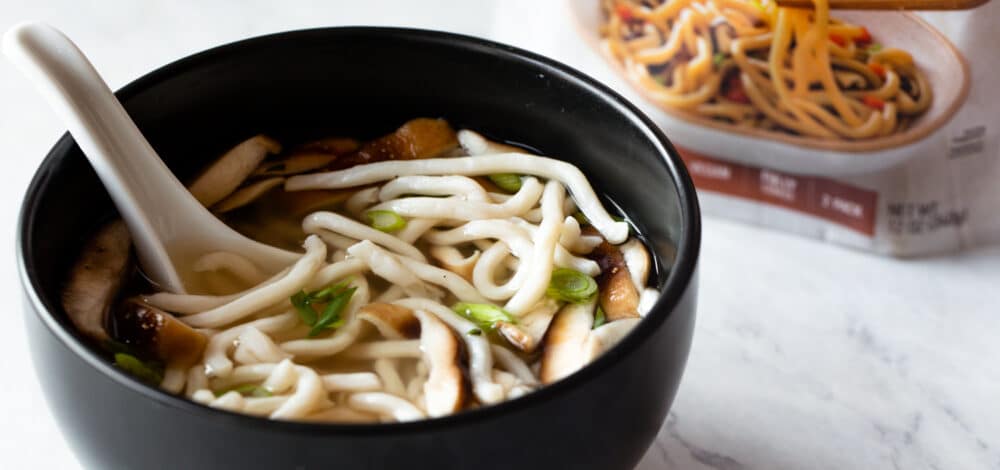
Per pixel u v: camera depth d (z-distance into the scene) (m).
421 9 0.70
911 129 0.57
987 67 0.56
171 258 0.48
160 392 0.38
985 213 0.59
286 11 0.69
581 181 0.50
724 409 0.53
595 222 0.49
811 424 0.52
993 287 0.58
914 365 0.55
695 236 0.43
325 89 0.51
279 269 0.48
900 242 0.59
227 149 0.51
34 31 0.45
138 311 0.45
